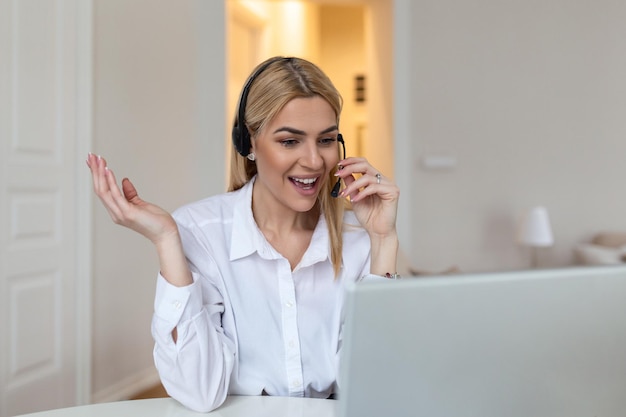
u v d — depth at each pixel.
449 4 4.55
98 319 3.15
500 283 0.59
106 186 0.92
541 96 4.58
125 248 3.39
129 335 3.43
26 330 2.61
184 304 0.93
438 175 4.55
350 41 7.92
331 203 1.15
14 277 2.54
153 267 3.69
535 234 4.12
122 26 3.32
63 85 2.85
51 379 2.78
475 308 0.59
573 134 4.59
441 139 4.56
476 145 4.57
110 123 3.22
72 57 2.91
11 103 2.52
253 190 1.17
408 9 4.54
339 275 1.16
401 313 0.58
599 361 0.63
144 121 3.54
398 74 4.53
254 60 6.25
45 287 2.74
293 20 6.76
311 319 1.12
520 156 4.57
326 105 0.98
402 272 3.28
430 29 4.55
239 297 1.11
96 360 3.13
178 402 1.00
